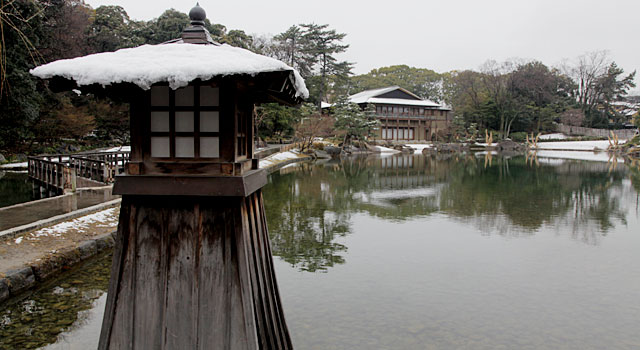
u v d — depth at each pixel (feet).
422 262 27.04
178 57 8.86
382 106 186.09
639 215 41.75
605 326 18.71
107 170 44.27
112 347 9.58
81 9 96.63
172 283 9.44
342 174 77.61
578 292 22.41
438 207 45.75
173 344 9.43
